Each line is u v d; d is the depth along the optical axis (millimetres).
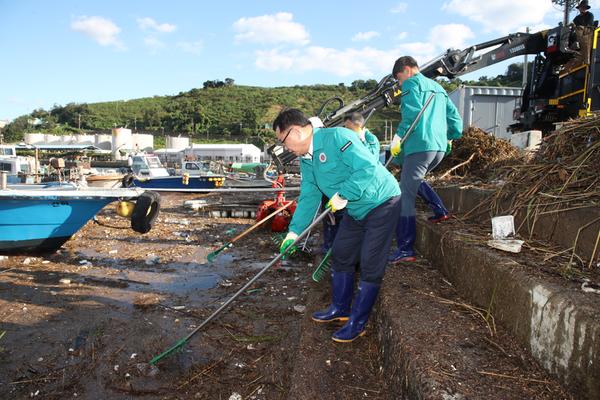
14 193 5594
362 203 2871
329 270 4680
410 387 2154
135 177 16141
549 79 8562
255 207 10328
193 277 5352
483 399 1851
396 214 2932
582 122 3365
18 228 5902
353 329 3023
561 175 3098
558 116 8336
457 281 3244
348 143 2793
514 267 2500
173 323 3965
